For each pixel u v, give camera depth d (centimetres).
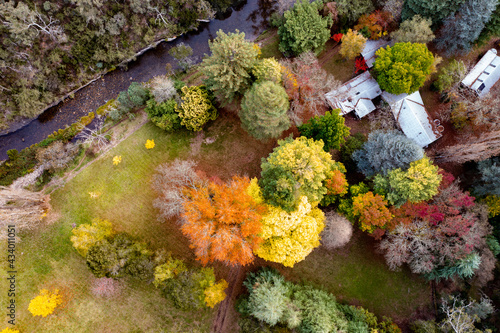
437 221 3209
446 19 3819
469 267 3175
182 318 3681
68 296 3638
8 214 3438
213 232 2880
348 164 3797
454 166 3947
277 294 3164
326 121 3278
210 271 3456
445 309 3581
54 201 3831
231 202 2859
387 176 3362
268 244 3192
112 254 3219
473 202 3541
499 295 3531
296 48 3950
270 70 3438
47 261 3691
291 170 3092
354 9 3950
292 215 2980
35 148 3959
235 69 3378
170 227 3844
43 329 3562
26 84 3972
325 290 3766
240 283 3784
